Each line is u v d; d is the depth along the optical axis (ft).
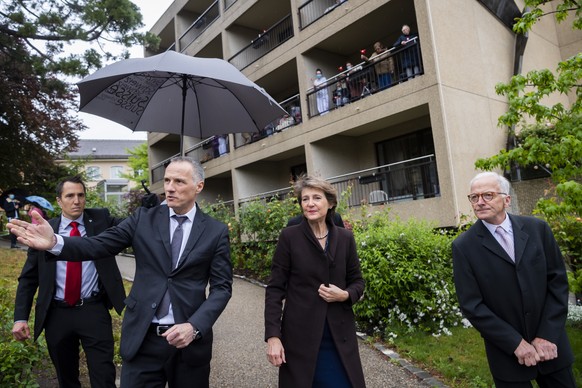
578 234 14.42
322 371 8.00
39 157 50.72
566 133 11.73
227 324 19.19
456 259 8.52
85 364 13.98
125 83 11.69
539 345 7.50
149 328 7.55
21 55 38.93
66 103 48.78
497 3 36.70
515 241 8.16
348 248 8.97
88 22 36.17
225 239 8.35
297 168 51.55
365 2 35.35
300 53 42.09
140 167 112.47
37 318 9.66
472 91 31.81
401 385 12.47
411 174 35.04
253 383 12.85
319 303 8.18
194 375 7.70
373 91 35.45
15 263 31.37
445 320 17.66
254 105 11.63
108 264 10.21
